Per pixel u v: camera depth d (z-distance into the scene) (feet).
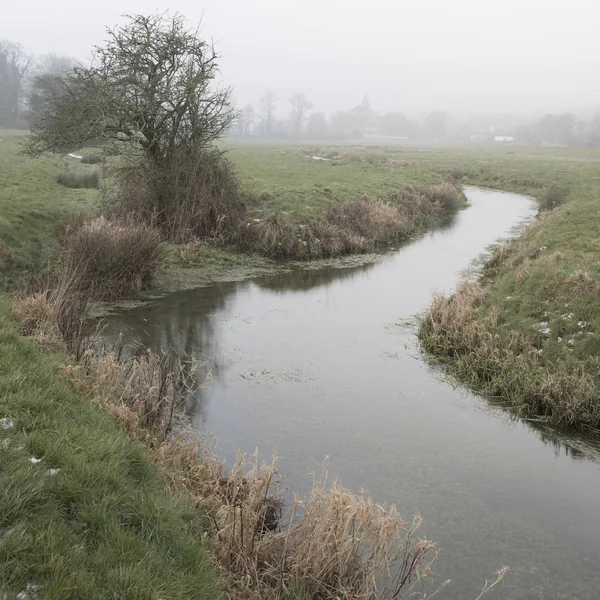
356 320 41.60
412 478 22.08
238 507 17.34
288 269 56.70
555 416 27.22
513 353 32.09
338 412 27.30
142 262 45.16
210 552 15.51
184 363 32.01
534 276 40.57
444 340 35.40
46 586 11.27
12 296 34.91
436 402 28.91
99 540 13.44
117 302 42.57
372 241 67.72
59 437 16.78
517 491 21.65
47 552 12.11
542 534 19.15
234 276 52.85
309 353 34.76
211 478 19.35
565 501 21.16
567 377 28.53
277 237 61.41
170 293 46.21
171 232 59.16
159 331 37.01
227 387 29.37
